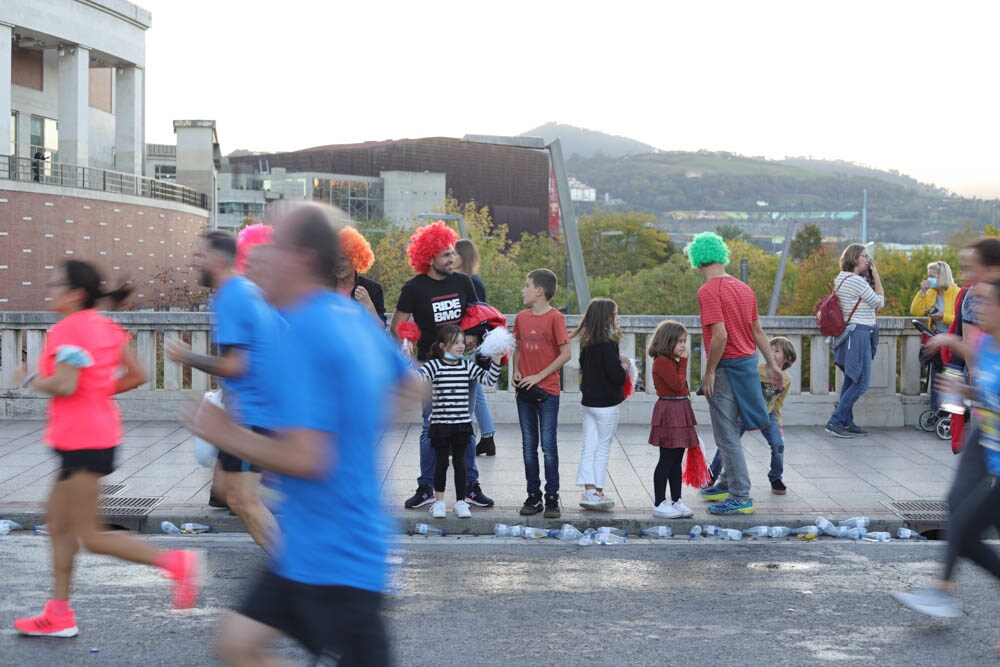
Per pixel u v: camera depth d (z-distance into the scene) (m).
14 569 7.73
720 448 9.65
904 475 11.31
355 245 9.14
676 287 85.06
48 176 56.56
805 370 26.73
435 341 9.56
